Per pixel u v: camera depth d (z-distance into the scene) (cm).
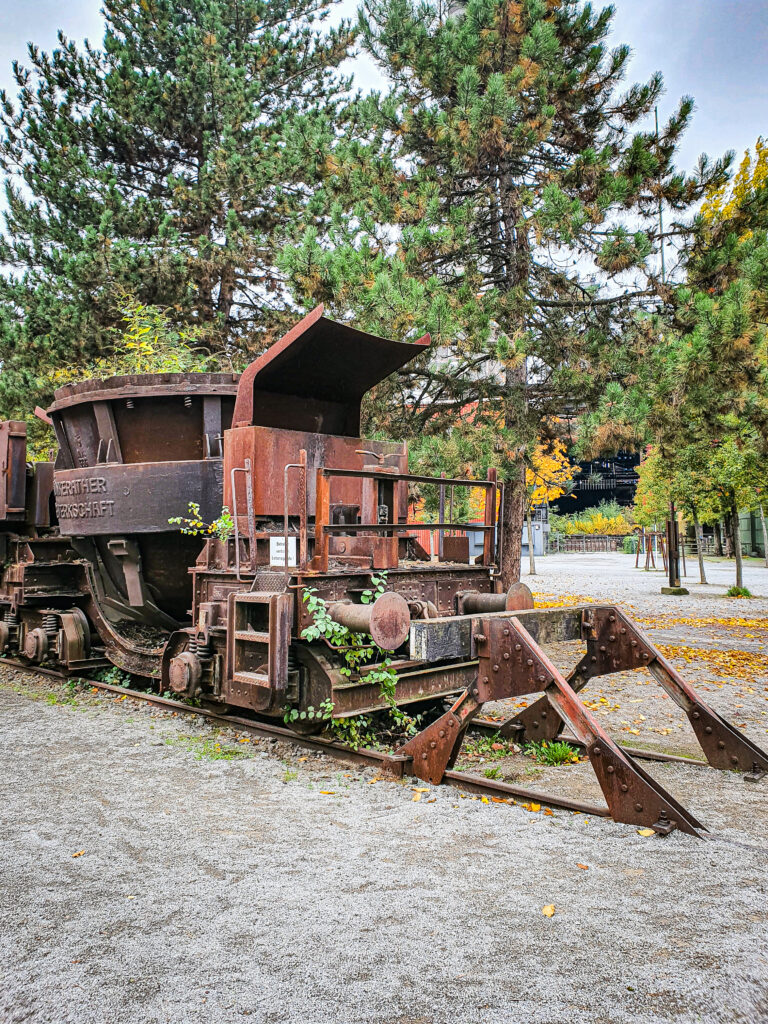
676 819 409
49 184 1733
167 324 1627
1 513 916
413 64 1160
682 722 692
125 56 1820
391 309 980
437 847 390
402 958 283
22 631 914
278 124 1917
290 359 669
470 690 485
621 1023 245
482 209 1270
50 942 297
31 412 1616
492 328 1152
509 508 1275
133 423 724
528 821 428
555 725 590
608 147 1115
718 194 1240
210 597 646
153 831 414
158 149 1947
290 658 575
